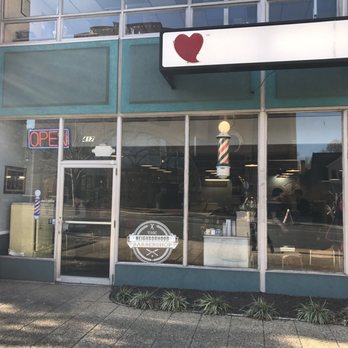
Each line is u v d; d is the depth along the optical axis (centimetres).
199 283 737
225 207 753
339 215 716
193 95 755
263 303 624
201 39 645
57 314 618
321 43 611
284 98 723
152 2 804
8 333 545
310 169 730
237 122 759
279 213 732
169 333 548
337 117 728
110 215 794
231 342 521
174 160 774
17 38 846
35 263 808
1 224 841
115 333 547
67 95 808
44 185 831
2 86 833
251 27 631
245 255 741
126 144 797
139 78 780
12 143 848
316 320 585
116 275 770
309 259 721
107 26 812
